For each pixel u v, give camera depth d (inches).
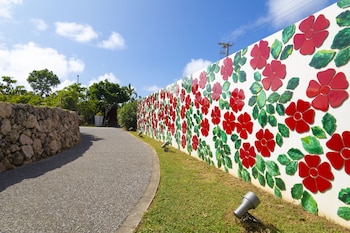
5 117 210.1
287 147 141.6
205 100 255.3
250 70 177.2
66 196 145.4
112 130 729.6
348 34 107.2
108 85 1261.1
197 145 275.0
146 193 153.6
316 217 120.4
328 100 116.2
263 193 157.0
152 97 524.4
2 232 101.3
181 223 112.3
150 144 399.5
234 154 198.2
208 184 175.0
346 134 108.0
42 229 104.9
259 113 166.7
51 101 752.3
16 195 145.0
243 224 111.9
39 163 238.4
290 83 138.9
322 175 119.6
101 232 103.5
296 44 135.0
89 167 222.7
